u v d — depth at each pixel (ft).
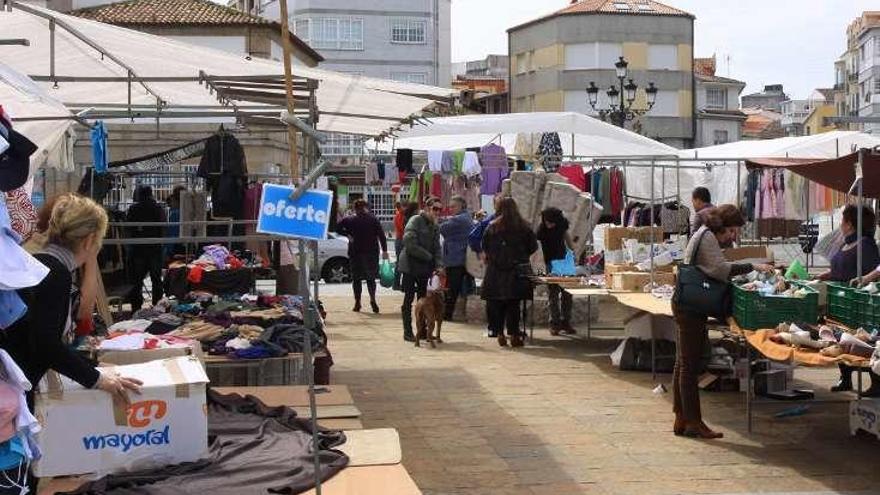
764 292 22.89
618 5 192.34
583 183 51.31
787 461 22.09
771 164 44.73
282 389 20.49
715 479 20.66
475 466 21.54
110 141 69.87
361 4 185.26
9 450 10.57
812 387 30.86
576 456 22.44
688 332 24.12
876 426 23.47
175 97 35.09
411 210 50.80
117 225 38.37
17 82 19.74
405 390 29.99
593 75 188.96
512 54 202.08
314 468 13.87
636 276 35.01
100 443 13.62
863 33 216.95
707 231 23.84
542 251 42.37
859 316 22.26
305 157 27.17
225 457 14.49
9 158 10.93
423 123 36.60
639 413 26.94
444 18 193.77
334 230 51.37
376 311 51.37
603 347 38.99
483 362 35.24
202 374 14.48
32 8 24.53
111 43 26.37
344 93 30.81
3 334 11.68
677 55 191.21
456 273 47.01
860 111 224.53
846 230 29.19
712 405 28.09
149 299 51.80
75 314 18.44
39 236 13.75
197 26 105.09
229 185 35.06
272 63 29.43
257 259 40.24
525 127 50.88
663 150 51.62
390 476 14.23
